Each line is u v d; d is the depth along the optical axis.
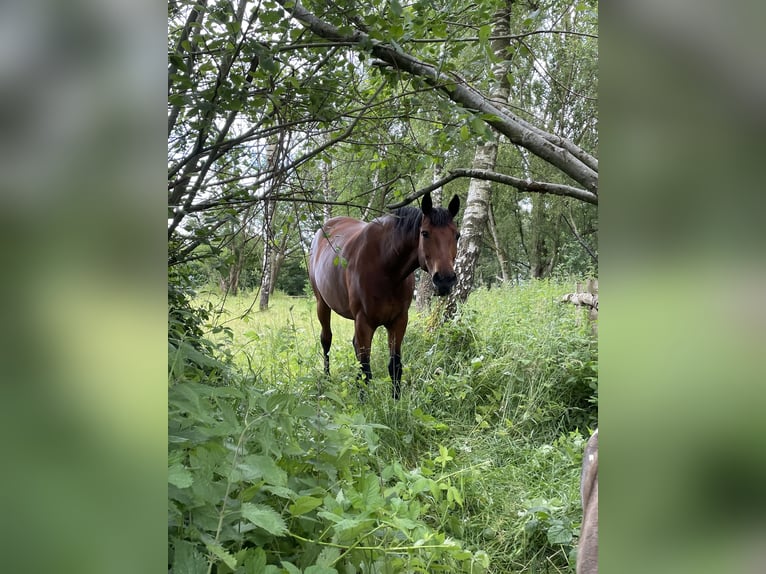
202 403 1.25
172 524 1.02
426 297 8.55
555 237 15.62
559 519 2.08
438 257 3.62
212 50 1.85
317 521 1.37
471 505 2.32
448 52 2.14
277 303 8.41
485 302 6.59
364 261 4.01
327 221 5.23
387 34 1.90
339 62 2.17
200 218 2.14
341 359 4.84
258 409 1.52
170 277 2.26
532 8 2.55
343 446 1.69
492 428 3.29
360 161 2.68
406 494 1.84
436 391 3.70
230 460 1.23
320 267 4.75
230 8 1.69
